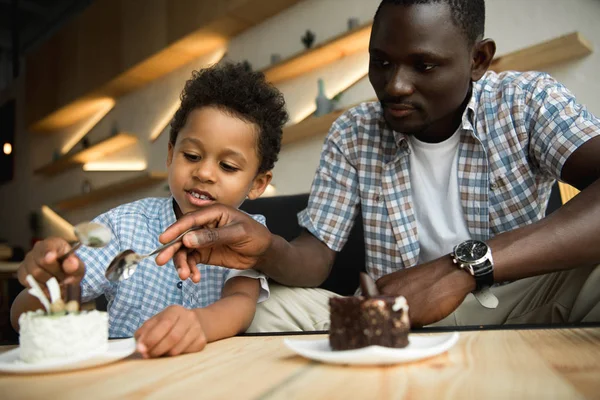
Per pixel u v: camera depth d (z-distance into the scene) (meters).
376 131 1.35
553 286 1.01
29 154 6.54
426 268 0.89
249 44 3.84
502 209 1.22
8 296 3.24
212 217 0.85
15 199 6.75
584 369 0.45
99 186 5.38
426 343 0.57
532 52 2.26
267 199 2.02
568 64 2.32
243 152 1.11
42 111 6.00
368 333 0.53
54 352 0.54
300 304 1.12
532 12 2.46
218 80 1.14
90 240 0.58
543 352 0.53
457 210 1.26
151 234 1.19
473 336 0.64
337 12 3.25
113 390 0.43
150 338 0.59
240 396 0.40
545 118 1.14
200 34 3.92
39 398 0.42
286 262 1.07
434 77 1.01
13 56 6.68
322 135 3.27
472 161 1.22
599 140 1.03
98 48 5.07
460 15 1.01
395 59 1.02
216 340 0.75
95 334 0.58
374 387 0.41
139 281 1.13
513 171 1.20
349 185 1.36
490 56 1.13
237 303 0.87
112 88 5.00
